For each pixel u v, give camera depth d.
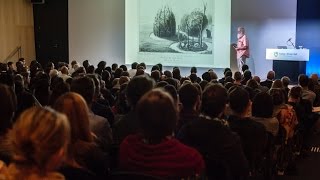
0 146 2.18
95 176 2.08
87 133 2.31
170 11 13.23
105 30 14.46
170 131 2.10
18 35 15.09
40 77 6.52
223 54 12.68
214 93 3.01
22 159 1.42
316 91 7.41
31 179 1.42
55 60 15.27
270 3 12.13
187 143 2.75
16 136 1.41
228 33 12.56
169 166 2.08
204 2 12.79
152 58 13.60
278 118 4.90
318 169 5.61
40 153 1.39
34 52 15.60
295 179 5.16
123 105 4.47
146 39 13.62
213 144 2.70
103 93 5.55
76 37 14.84
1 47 14.59
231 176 2.76
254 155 3.43
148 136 2.10
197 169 2.13
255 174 3.84
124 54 14.29
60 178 1.46
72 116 2.26
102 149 2.82
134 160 2.12
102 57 14.59
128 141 2.21
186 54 13.14
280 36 12.09
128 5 13.77
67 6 14.88
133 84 3.07
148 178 1.93
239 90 3.44
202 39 12.90
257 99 4.08
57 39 15.18
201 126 2.74
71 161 2.11
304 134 6.28
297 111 5.76
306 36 11.84
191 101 3.20
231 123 3.41
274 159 4.57
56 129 1.41
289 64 10.99
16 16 14.98
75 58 14.91
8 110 2.30
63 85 3.94
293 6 11.88
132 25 13.77
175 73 7.88
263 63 12.31
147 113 2.05
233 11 12.57
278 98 4.95
